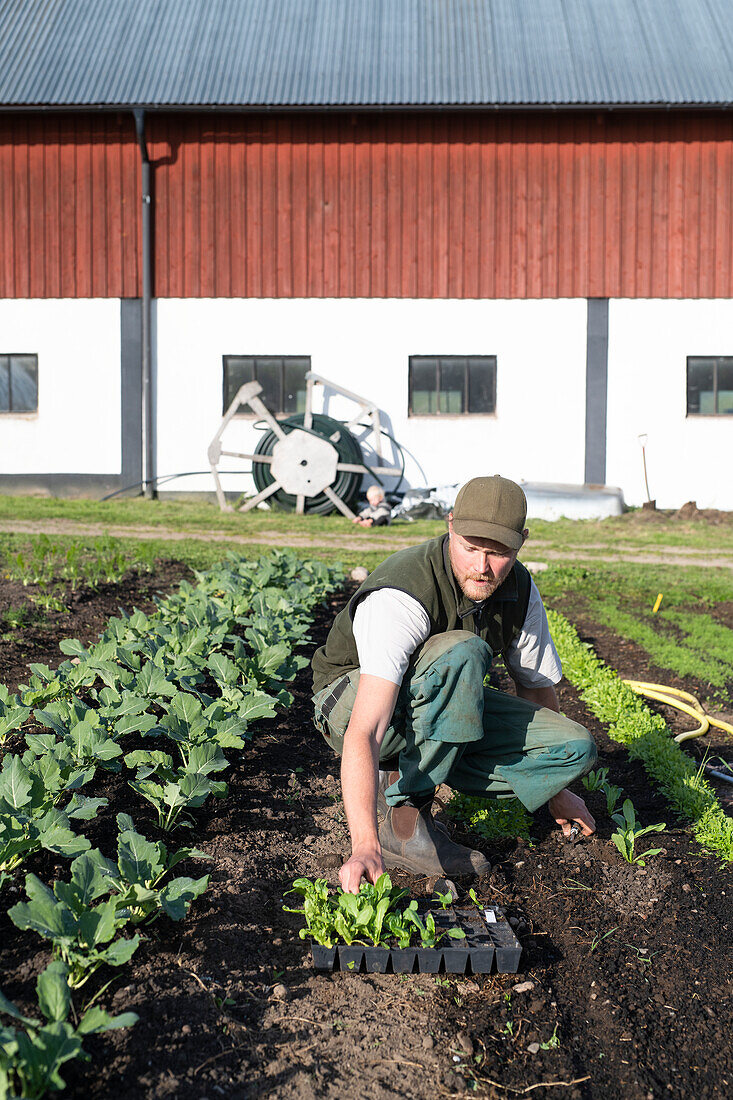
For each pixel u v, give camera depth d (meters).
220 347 17.41
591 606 8.95
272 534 13.47
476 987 2.68
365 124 17.20
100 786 3.63
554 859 3.49
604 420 17.20
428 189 17.25
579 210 17.17
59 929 2.36
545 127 17.12
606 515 16.22
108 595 7.43
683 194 17.11
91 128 17.33
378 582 2.95
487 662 2.97
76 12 19.36
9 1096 1.86
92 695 4.16
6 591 7.12
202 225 17.34
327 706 3.30
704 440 17.19
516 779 3.16
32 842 2.79
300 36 18.61
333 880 3.23
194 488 17.52
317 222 17.33
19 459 17.61
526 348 17.23
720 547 13.49
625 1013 2.60
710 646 7.30
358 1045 2.40
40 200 17.44
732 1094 2.32
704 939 3.01
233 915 2.94
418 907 3.02
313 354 17.39
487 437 17.31
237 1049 2.34
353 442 16.73
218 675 4.58
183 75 17.47
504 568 2.89
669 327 17.16
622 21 18.77
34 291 17.47
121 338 17.44
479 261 17.25
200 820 3.55
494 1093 2.27
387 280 17.33
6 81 17.22
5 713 3.76
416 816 3.23
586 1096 2.28
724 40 18.11
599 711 5.29
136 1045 2.29
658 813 4.00
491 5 19.45
